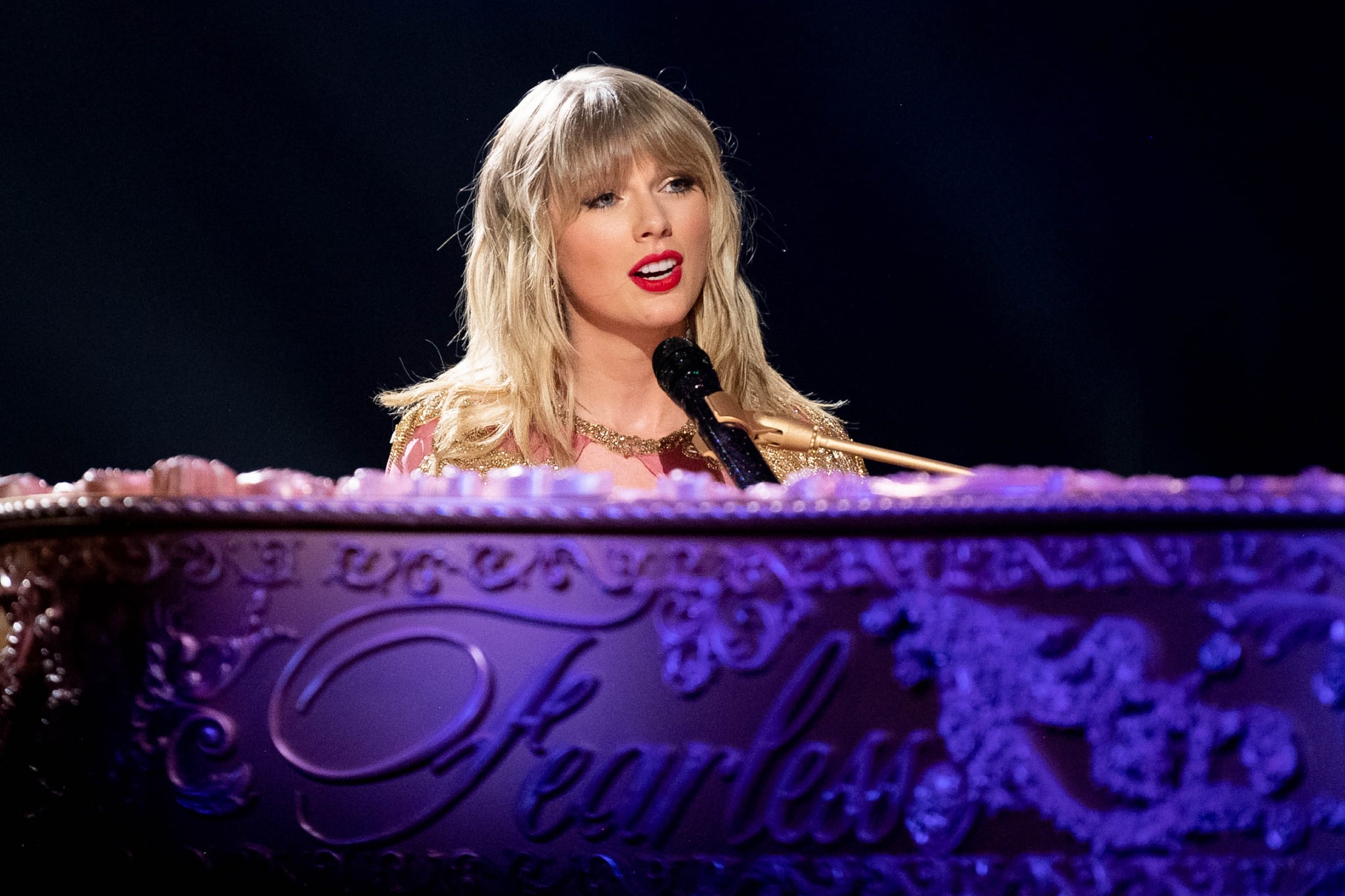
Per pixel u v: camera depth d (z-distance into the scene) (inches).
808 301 486.9
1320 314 485.7
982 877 104.0
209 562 112.7
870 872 104.6
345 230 480.4
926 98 484.4
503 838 107.3
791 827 105.5
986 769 104.3
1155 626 105.0
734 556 107.9
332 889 108.7
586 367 240.4
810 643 106.9
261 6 470.0
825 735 106.0
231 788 110.3
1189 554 105.0
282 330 480.1
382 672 110.0
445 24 469.4
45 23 467.8
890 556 106.7
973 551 106.1
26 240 473.7
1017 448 491.8
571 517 108.2
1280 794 103.2
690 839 106.1
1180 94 485.4
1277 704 104.2
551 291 238.2
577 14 469.1
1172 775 103.7
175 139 475.5
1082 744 104.5
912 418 491.2
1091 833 103.5
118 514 112.1
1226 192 487.2
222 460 480.1
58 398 478.3
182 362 479.2
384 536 111.2
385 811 108.7
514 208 240.4
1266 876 102.7
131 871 111.4
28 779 115.0
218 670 111.7
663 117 233.5
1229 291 489.7
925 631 105.7
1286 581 104.5
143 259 477.4
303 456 481.1
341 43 471.2
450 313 476.1
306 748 110.0
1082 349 493.4
